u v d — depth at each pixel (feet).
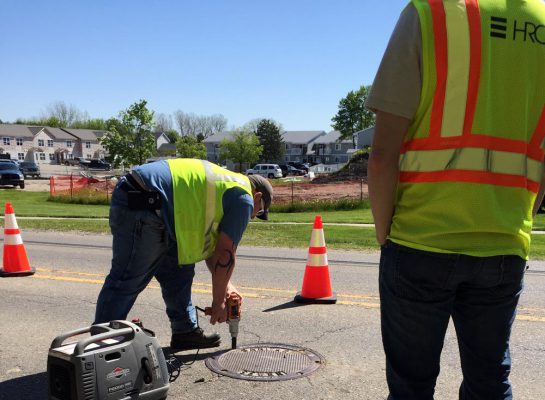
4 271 23.52
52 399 9.46
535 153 6.38
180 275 13.64
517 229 6.24
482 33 5.91
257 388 11.71
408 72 5.98
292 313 17.60
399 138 6.13
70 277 23.17
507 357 6.77
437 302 6.27
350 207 77.51
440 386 11.90
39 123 406.41
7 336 15.15
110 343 9.67
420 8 6.02
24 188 122.42
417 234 6.22
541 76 6.20
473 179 6.00
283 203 77.87
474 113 5.95
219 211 11.43
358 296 20.02
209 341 14.19
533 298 19.74
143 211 11.08
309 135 382.22
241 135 281.33
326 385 11.90
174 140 433.48
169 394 11.38
